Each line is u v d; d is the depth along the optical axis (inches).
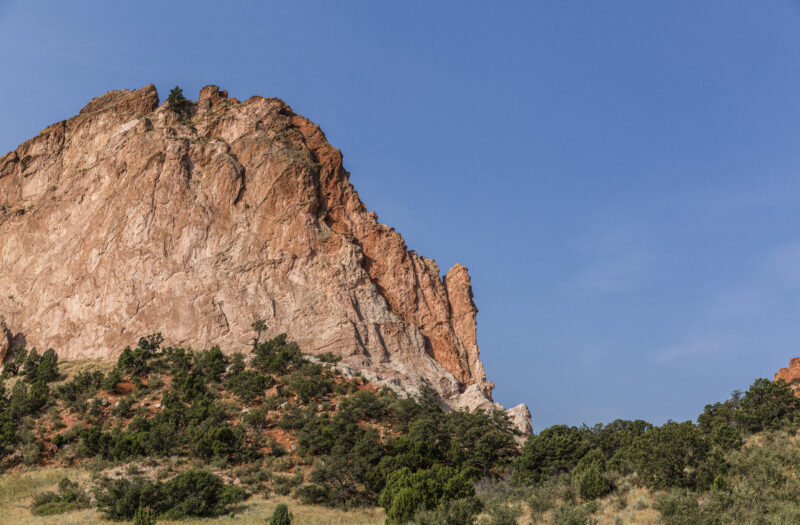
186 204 4441.4
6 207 5152.6
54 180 5216.5
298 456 2923.2
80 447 2923.2
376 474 2628.0
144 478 2632.9
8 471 2819.9
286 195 4522.6
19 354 4074.8
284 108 5167.3
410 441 2898.6
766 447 2241.6
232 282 4183.1
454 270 4921.3
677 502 1769.2
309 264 4311.0
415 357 4183.1
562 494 2055.9
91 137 5241.1
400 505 2161.7
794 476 1955.0
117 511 2359.7
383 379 3821.4
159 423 3061.0
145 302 4128.9
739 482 1956.2
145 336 4008.4
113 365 3850.9
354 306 4202.8
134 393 3398.1
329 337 4005.9
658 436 2084.2
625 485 2025.1
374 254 4655.5
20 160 5334.6
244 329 4001.0
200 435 2923.2
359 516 2443.4
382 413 3331.7
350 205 4832.7
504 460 2997.0
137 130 4921.3
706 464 2000.5
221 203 4480.8
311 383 3358.8
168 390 3427.7
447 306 4704.7
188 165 4633.4
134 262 4269.2
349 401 3307.1
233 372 3585.1
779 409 2699.3
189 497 2431.1
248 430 3093.0
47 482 2699.3
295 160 4645.7
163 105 5157.5
